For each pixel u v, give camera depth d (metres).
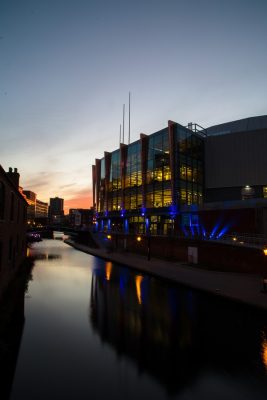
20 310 17.95
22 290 23.69
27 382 9.50
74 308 18.47
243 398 8.65
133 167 65.56
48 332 14.13
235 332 14.05
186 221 48.00
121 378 9.77
